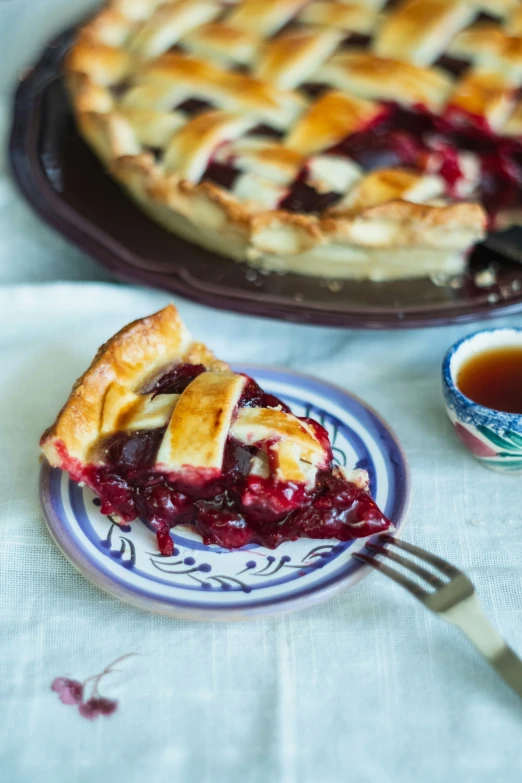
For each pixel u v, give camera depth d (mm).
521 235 893
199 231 876
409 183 893
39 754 639
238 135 924
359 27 996
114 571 684
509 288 842
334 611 686
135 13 1062
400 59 966
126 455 697
